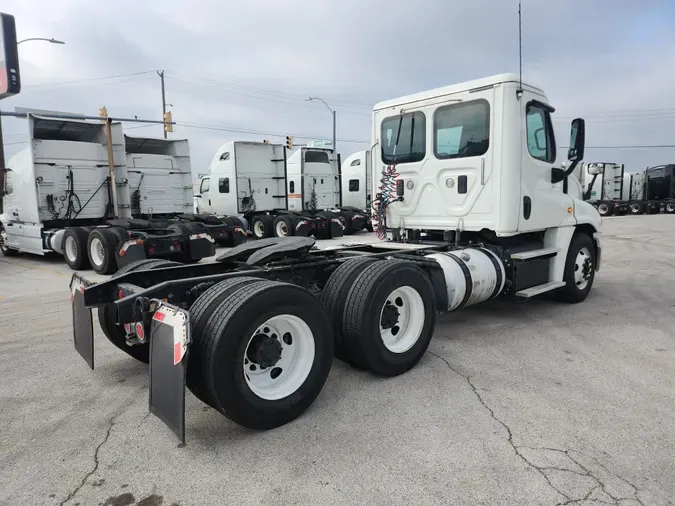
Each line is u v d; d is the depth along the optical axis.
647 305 6.56
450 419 3.33
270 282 3.31
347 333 3.89
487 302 6.84
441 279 4.76
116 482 2.69
